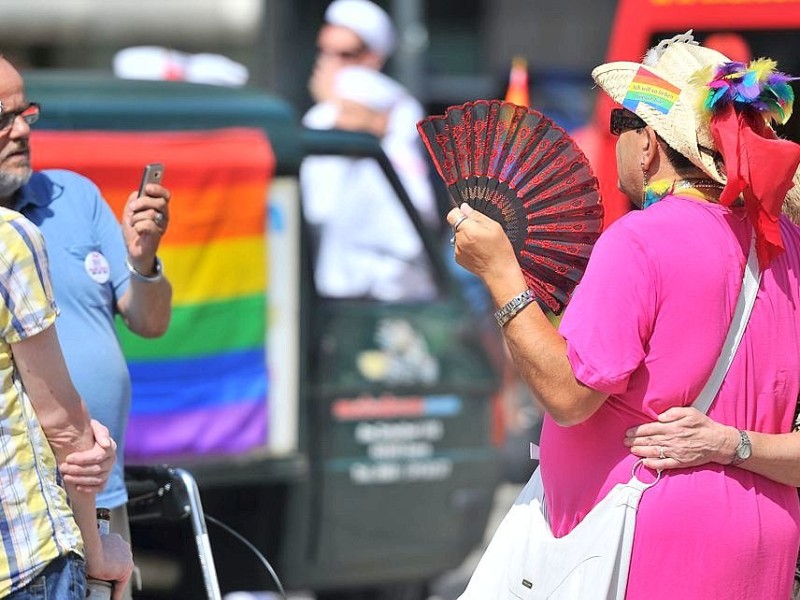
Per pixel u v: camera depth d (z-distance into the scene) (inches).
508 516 475.2
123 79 884.0
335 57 1475.1
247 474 863.7
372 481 911.0
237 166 858.1
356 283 952.3
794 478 438.0
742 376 432.1
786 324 439.8
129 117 842.8
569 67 2050.9
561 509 450.6
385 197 978.1
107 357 535.5
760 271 434.6
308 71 1846.7
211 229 851.4
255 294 871.1
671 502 427.8
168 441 846.5
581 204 449.1
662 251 423.2
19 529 403.9
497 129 450.3
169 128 849.5
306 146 957.2
